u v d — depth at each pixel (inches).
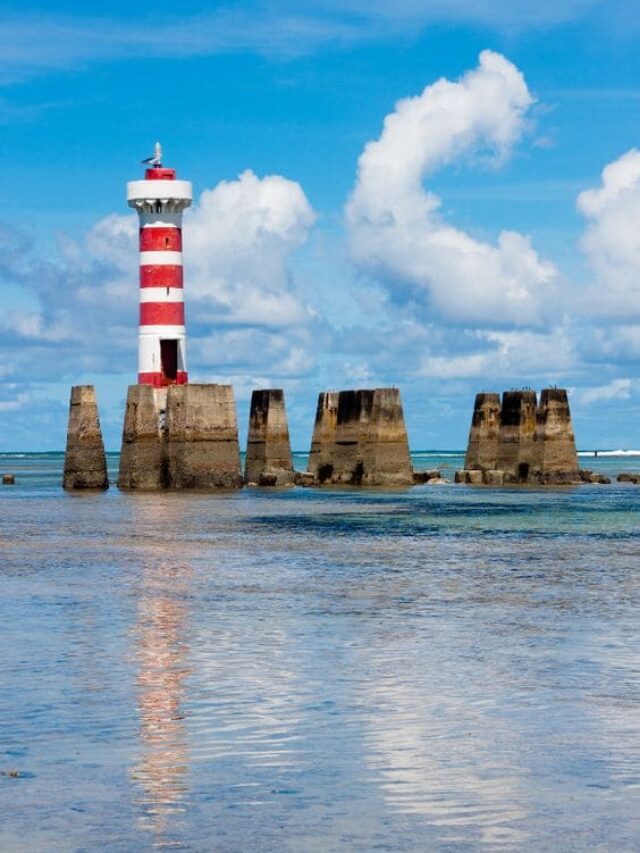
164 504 3796.8
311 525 2933.1
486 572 1963.6
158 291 4392.2
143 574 1948.8
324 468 5004.9
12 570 2011.6
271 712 981.8
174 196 4352.9
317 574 1942.7
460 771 820.0
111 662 1192.8
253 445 4933.6
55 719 957.2
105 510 3548.2
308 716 968.9
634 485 5083.7
